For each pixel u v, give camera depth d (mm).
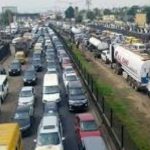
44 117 28391
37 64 60125
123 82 49781
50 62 61531
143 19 168000
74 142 27594
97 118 33125
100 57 76250
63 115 34750
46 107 33625
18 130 21938
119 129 25281
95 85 39031
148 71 42406
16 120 30234
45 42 99000
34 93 40750
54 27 198125
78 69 56562
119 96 41156
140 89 43562
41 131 25578
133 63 45188
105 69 61750
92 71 56938
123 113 31734
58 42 97312
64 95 42406
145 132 27391
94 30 151500
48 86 39312
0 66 61938
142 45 70000
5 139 19312
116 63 57781
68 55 73625
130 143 22625
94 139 24594
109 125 28578
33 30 166875
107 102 32281
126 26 161625
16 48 80750
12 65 59281
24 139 28875
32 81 48750
